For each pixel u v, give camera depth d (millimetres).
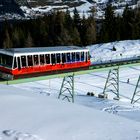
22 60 48750
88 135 11359
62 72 54344
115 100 53750
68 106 15164
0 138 10469
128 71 79875
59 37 129125
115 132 11844
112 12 137875
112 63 70062
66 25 135625
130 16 138375
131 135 11609
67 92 57969
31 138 10625
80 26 137125
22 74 49000
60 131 11578
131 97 59469
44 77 46375
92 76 73062
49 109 14195
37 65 50594
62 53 54000
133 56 101000
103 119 13531
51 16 140125
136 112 42219
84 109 15039
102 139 11039
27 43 128750
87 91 60938
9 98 15312
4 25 141000
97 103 48281
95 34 130625
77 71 52844
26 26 140500
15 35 132625
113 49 110000
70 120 12875
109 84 66625
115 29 134750
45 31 135125
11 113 13188
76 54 56375
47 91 55875
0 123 12047
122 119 14156
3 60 49219
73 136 11195
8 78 48500
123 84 68625
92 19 135875
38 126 11938
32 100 15484
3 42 131125
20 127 11727
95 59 94625
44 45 134875
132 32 134125
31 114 13273
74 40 128500
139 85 68562
